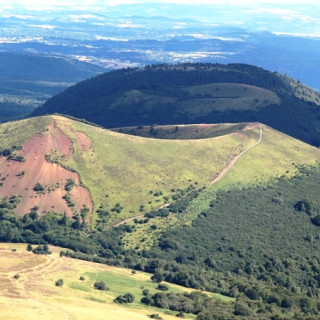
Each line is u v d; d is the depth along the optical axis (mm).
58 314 176250
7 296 188625
